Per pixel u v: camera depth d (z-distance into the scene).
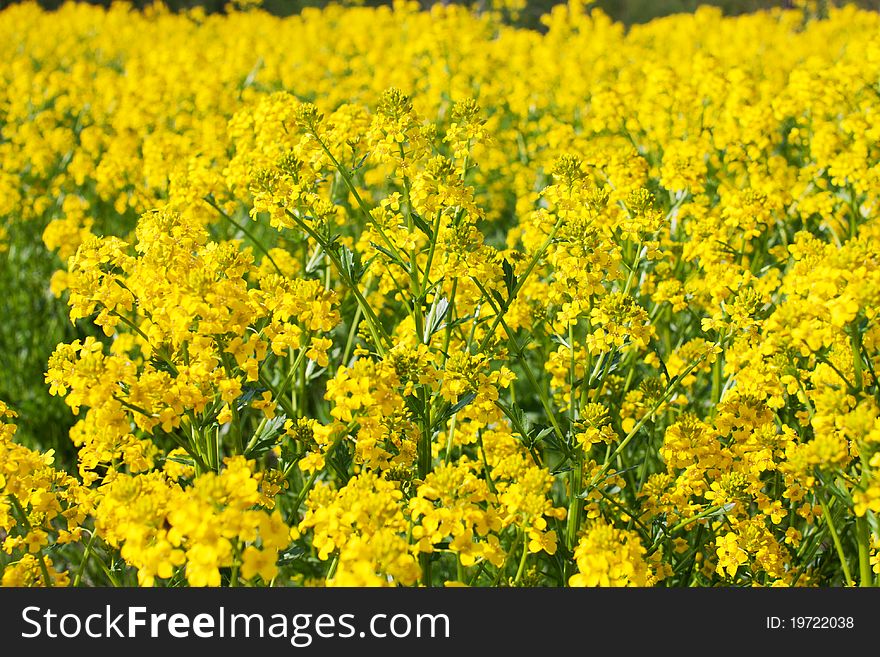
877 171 5.92
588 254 4.13
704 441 4.02
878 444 3.15
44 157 8.83
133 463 3.62
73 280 3.64
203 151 7.36
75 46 17.77
